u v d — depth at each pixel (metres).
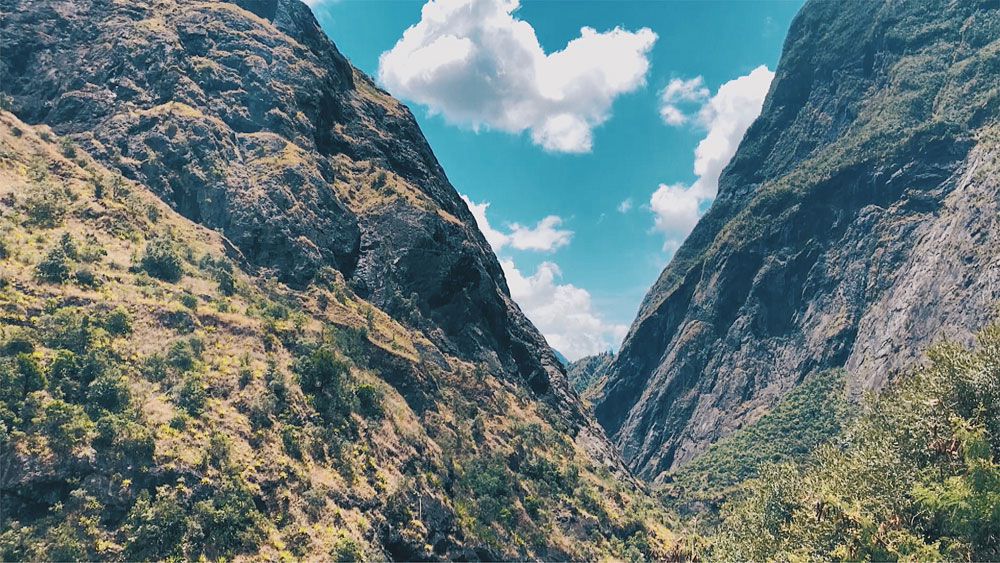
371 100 188.12
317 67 169.12
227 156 128.62
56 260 82.31
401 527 84.00
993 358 53.62
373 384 102.81
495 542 97.56
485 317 158.75
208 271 103.62
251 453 76.19
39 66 129.75
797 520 60.47
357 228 138.50
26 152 107.62
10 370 66.06
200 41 150.00
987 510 44.66
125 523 62.41
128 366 76.50
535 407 154.62
